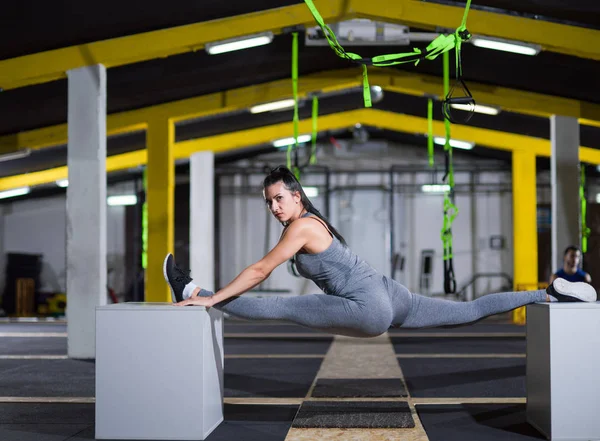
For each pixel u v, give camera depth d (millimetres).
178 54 9359
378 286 3490
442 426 3811
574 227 10938
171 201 11578
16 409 4434
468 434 3604
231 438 3525
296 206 3574
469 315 3619
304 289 17906
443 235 7500
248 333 11109
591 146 13898
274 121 14086
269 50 9641
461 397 4816
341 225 18203
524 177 15047
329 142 18297
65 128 11500
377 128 17125
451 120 5719
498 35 8016
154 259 11445
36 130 11547
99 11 7496
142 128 11969
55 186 17531
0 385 5562
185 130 13602
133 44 8211
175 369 3496
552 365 3451
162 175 11422
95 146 8172
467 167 18125
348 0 8070
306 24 8227
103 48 8211
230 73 10289
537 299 3686
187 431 3475
